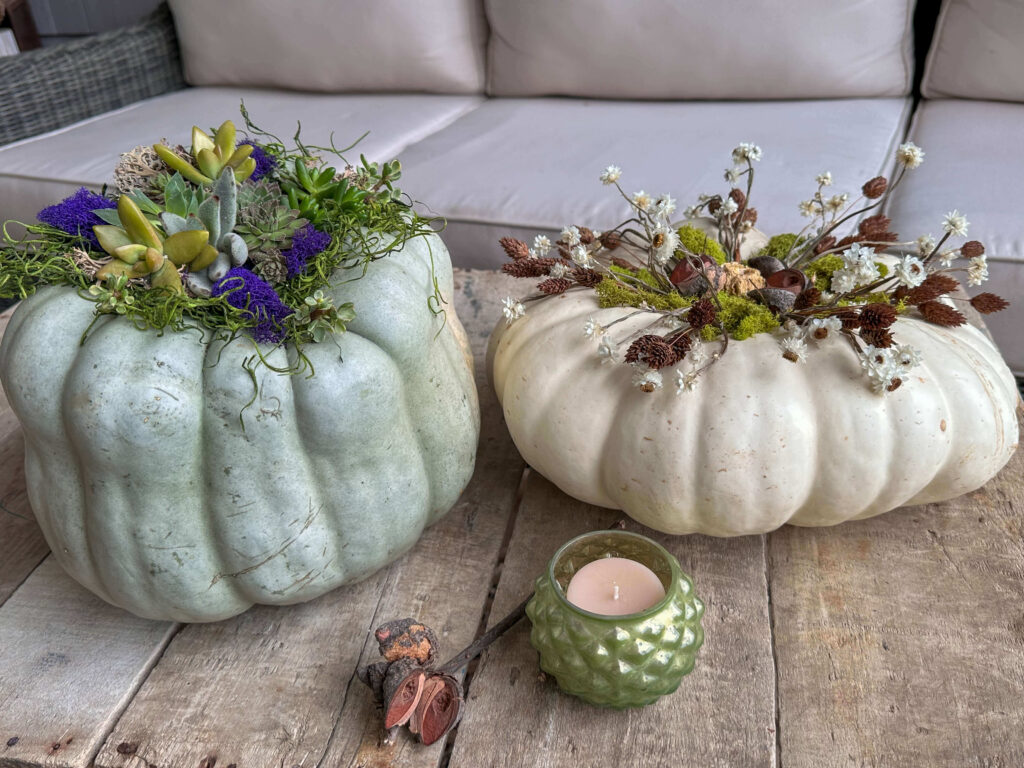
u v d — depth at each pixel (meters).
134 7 3.09
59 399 0.66
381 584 0.81
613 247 0.97
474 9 2.14
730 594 0.78
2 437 1.02
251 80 2.28
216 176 0.79
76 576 0.75
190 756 0.66
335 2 2.10
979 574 0.79
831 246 0.97
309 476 0.71
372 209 0.81
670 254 0.85
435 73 2.15
